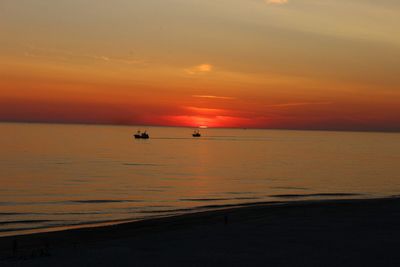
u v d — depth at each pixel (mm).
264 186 72938
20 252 25594
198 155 156250
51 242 28766
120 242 27328
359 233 29578
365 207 42125
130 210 47156
